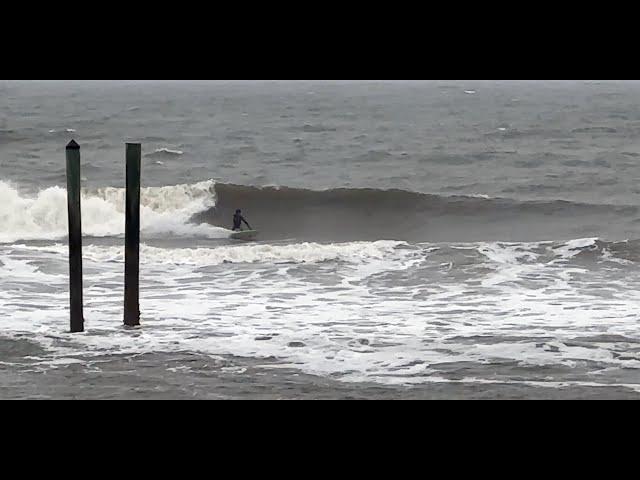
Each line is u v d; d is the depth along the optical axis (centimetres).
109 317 6750
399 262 9106
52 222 11562
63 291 7738
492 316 6988
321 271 8781
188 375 5359
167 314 6956
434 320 6831
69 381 5234
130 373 5391
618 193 14900
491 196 14512
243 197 12694
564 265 9019
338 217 12644
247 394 5031
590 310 7219
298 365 5569
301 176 17088
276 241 11538
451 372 5419
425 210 12794
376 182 16350
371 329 6500
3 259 8944
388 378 5312
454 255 9294
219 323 6669
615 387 5134
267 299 7631
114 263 8956
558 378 5297
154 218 12094
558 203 12962
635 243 9625
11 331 6272
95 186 14712
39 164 16825
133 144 6228
